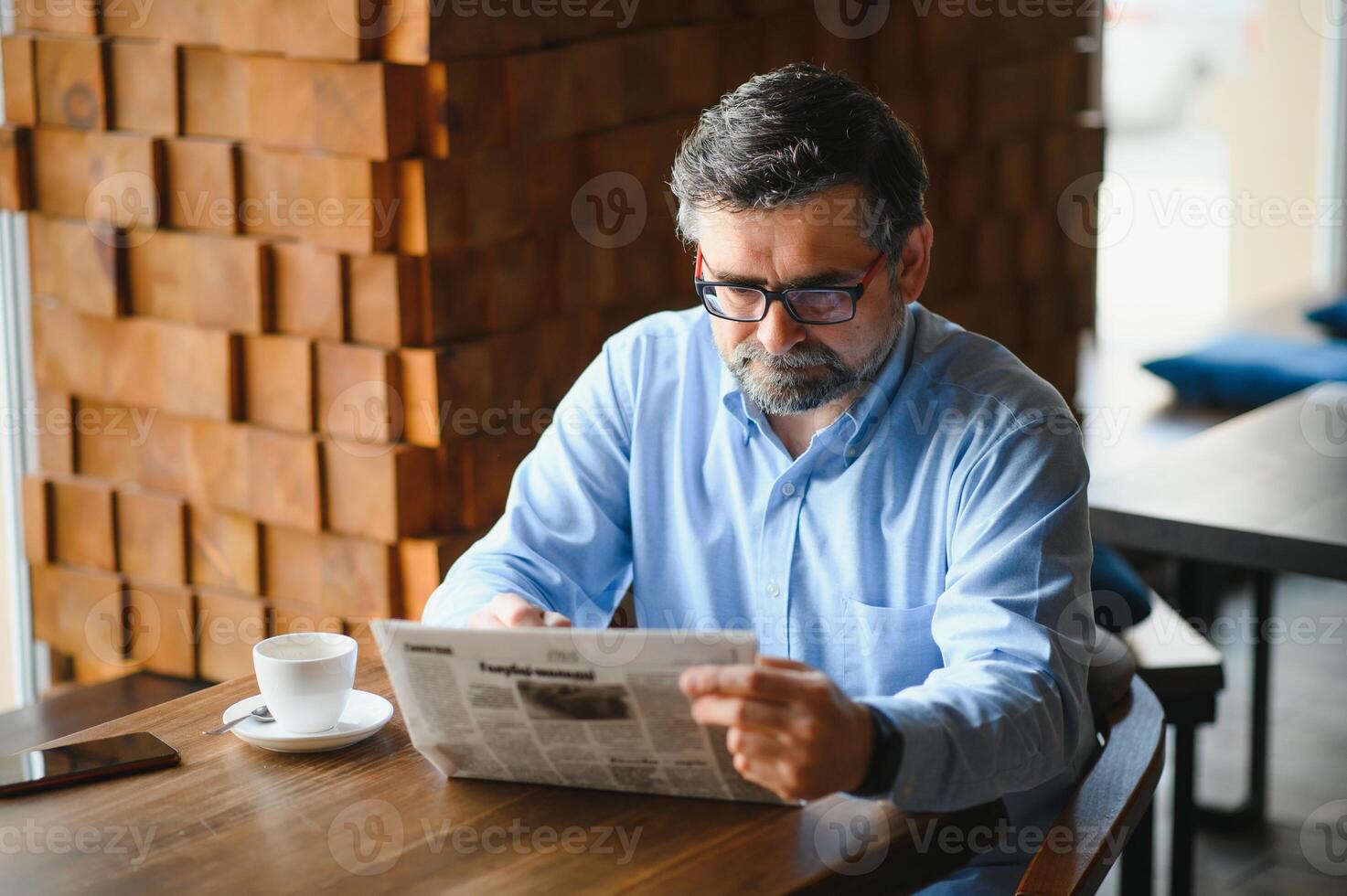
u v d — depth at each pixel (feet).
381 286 6.84
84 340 7.80
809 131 4.10
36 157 7.71
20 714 7.51
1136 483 7.09
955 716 3.58
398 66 6.60
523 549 4.94
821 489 4.67
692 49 7.81
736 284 4.24
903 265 4.51
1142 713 4.50
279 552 7.50
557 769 3.67
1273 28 13.16
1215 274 13.34
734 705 3.29
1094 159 10.49
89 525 8.04
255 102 7.00
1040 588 4.13
